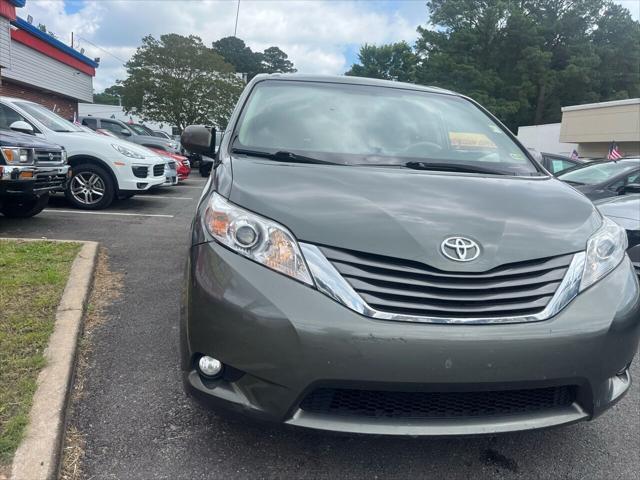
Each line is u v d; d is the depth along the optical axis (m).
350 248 2.02
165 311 3.89
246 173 2.46
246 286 1.98
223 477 2.17
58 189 6.76
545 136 32.88
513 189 2.62
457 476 2.27
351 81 3.66
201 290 2.06
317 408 1.99
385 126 3.23
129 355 3.16
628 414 2.87
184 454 2.29
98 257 5.14
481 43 48.50
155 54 32.00
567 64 50.09
